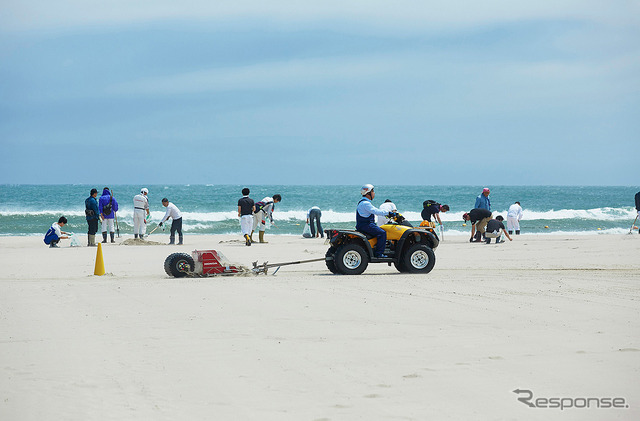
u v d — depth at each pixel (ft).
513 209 150.10
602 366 30.86
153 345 35.65
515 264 83.05
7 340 36.94
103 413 24.71
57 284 61.72
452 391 27.17
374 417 24.13
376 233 72.02
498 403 25.66
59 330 39.73
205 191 493.77
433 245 73.92
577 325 40.78
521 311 45.91
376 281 63.98
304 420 23.85
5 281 64.59
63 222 115.03
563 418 24.03
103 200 121.90
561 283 61.82
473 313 45.11
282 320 42.68
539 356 32.83
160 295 54.13
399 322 41.88
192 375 29.81
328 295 53.93
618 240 121.08
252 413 24.66
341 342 36.17
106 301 51.01
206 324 41.42
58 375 29.84
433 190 540.93
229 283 62.49
